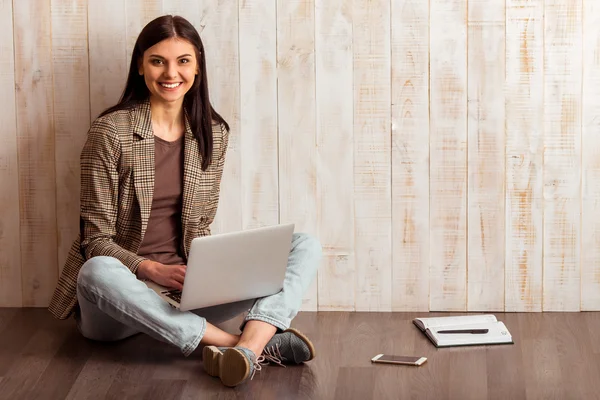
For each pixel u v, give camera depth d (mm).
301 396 3096
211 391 3135
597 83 3711
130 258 3371
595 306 3867
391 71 3746
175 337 3244
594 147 3756
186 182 3508
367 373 3281
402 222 3848
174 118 3539
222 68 3781
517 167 3781
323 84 3773
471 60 3721
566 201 3797
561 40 3688
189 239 3598
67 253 3922
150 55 3430
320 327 3742
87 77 3811
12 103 3834
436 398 3076
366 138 3797
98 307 3305
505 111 3746
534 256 3844
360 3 3713
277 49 3762
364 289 3906
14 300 3975
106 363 3371
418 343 3562
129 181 3457
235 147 3832
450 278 3877
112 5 3764
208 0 3744
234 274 3199
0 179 3885
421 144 3789
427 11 3699
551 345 3525
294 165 3834
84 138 3846
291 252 3561
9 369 3322
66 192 3885
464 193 3812
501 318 3816
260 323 3307
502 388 3150
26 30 3791
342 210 3855
